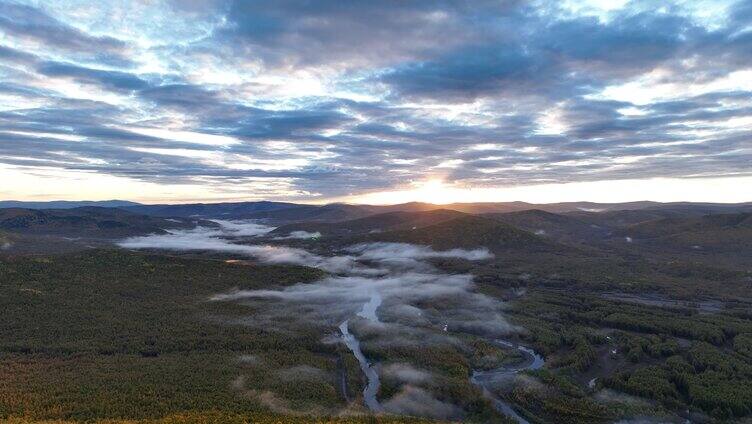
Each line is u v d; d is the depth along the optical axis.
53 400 148.75
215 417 139.00
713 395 161.50
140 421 133.62
